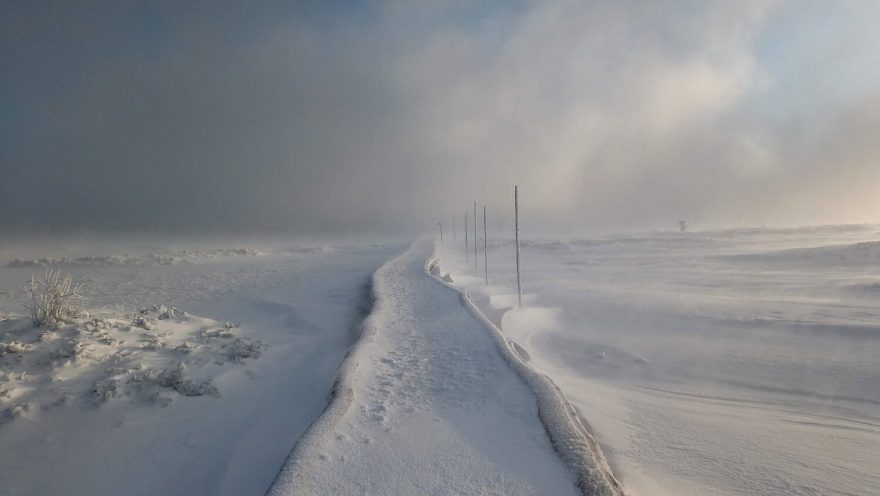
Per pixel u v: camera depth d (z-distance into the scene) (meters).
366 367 7.20
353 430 4.93
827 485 4.71
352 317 13.13
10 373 6.11
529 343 11.80
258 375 7.45
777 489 4.61
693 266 28.09
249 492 4.33
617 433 5.88
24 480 4.60
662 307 14.77
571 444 4.55
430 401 5.80
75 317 8.32
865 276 20.44
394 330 9.77
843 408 7.06
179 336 8.57
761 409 7.10
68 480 4.66
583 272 26.69
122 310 10.56
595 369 9.75
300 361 8.55
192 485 4.68
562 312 15.46
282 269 29.20
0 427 5.22
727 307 14.28
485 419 5.24
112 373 6.45
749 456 5.33
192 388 6.42
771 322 12.06
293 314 13.63
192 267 31.25
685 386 8.38
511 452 4.46
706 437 5.86
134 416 5.71
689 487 4.61
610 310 14.98
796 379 8.34
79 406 5.73
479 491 3.79
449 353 7.96
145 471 4.87
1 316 8.44
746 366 9.17
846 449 5.57
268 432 5.59
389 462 4.24
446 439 4.73
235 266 31.98
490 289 20.12
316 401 6.45
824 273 22.38
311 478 3.94
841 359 9.12
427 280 18.58
